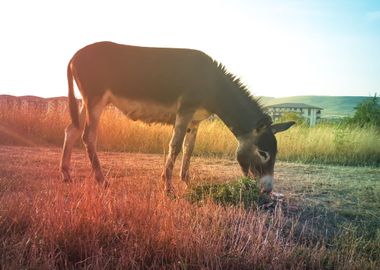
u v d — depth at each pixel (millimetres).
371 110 18078
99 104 6211
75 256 3475
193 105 5996
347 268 3670
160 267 3396
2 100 13195
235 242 3811
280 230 4359
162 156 9797
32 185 5516
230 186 5500
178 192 5473
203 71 6082
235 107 6191
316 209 5262
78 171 7145
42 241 3395
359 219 5020
